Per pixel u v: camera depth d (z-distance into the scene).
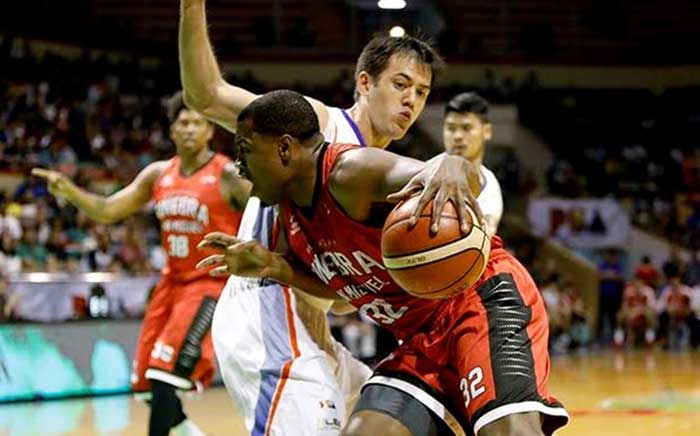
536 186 23.89
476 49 26.45
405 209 3.18
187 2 3.97
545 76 26.19
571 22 27.67
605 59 26.30
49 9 22.34
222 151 20.53
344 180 3.42
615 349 19.25
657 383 11.99
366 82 4.18
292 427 3.96
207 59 4.07
